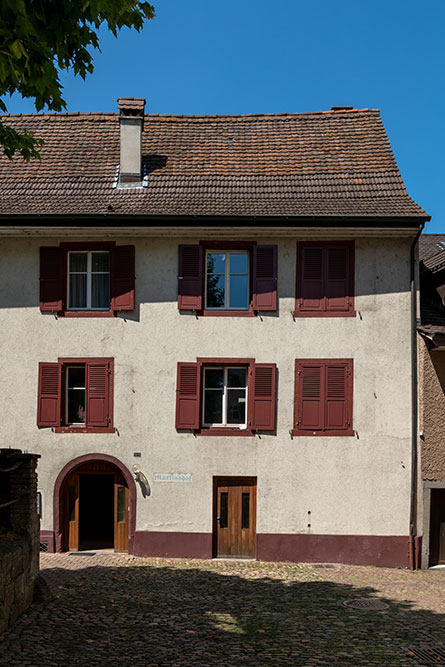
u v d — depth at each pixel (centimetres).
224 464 1398
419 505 1381
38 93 664
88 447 1406
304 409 1402
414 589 1155
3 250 1445
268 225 1370
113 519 1470
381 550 1373
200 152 1617
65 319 1428
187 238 1426
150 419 1407
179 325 1420
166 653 768
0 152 1616
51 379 1416
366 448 1392
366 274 1417
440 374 1402
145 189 1491
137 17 646
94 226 1378
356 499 1385
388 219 1349
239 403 1440
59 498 1398
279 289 1424
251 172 1550
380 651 788
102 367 1417
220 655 766
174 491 1396
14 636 793
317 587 1145
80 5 597
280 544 1381
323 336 1412
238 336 1416
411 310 1409
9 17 571
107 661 732
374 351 1405
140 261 1433
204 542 1386
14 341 1430
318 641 827
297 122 1698
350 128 1667
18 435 1412
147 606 978
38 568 993
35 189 1491
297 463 1395
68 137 1662
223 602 1023
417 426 1394
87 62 659
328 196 1458
